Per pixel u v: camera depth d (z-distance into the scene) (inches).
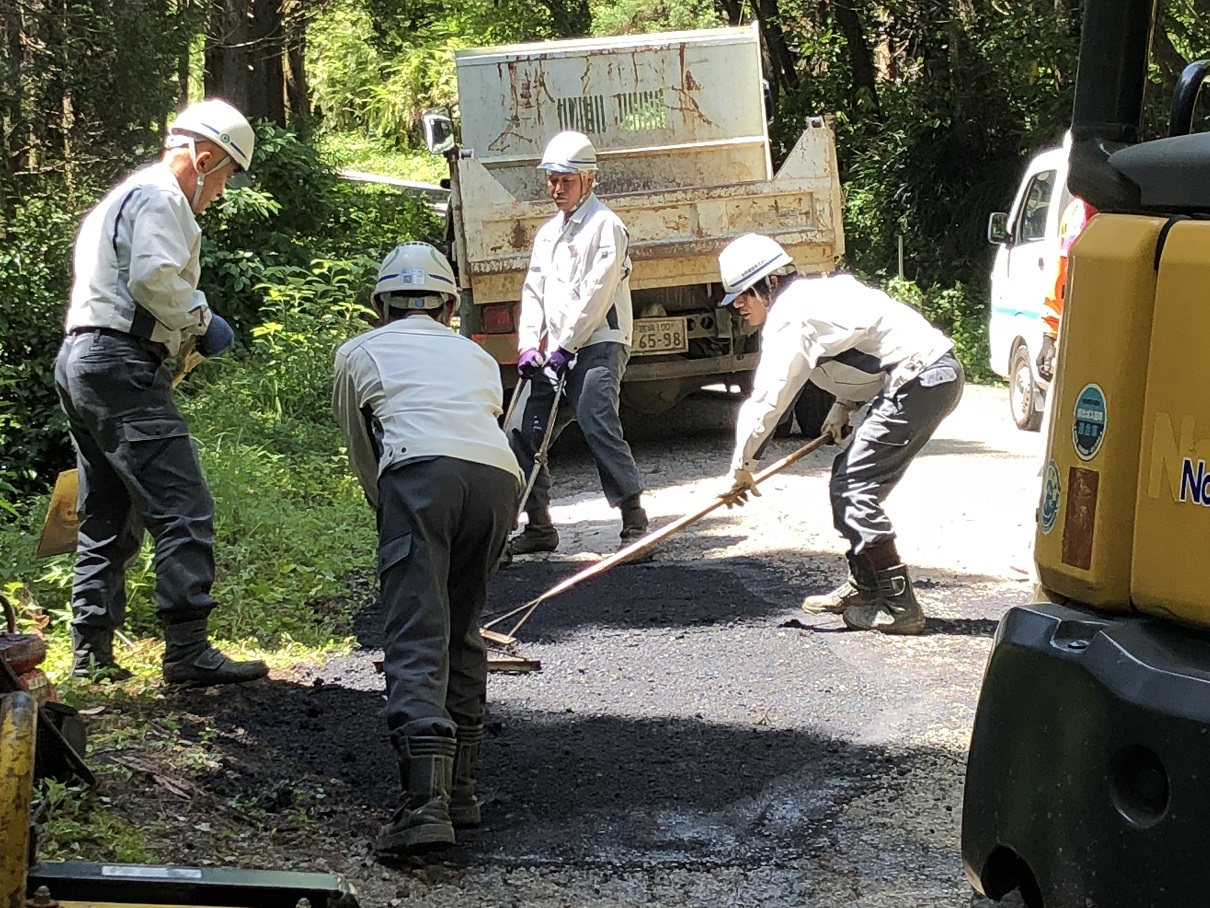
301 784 195.5
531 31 1206.3
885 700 233.1
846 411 274.1
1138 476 115.5
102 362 218.5
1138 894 109.1
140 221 216.8
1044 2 784.3
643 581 310.0
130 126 642.8
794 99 947.3
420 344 186.2
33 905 111.0
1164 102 580.1
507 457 181.2
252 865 167.0
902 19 869.8
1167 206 118.9
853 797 195.2
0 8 615.5
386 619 177.0
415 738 172.1
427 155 1752.0
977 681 241.9
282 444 441.7
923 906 161.9
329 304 591.8
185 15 672.4
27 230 558.6
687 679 244.8
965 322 733.3
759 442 265.3
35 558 290.0
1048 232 493.7
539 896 166.6
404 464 175.2
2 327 515.2
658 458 462.0
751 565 322.0
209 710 220.4
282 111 1119.0
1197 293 109.6
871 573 269.7
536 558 336.8
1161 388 112.6
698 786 199.3
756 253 266.2
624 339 338.0
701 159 494.0
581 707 232.4
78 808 170.4
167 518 223.9
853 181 873.5
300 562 312.3
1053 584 125.5
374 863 172.4
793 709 229.6
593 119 488.7
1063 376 124.0
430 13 1537.9
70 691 219.6
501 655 252.4
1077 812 114.3
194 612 227.3
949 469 434.9
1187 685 107.0
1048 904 117.8
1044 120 788.6
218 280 653.3
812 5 961.5
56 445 514.3
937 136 834.8
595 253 328.2
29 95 618.8
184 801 182.7
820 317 260.1
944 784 198.8
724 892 167.8
